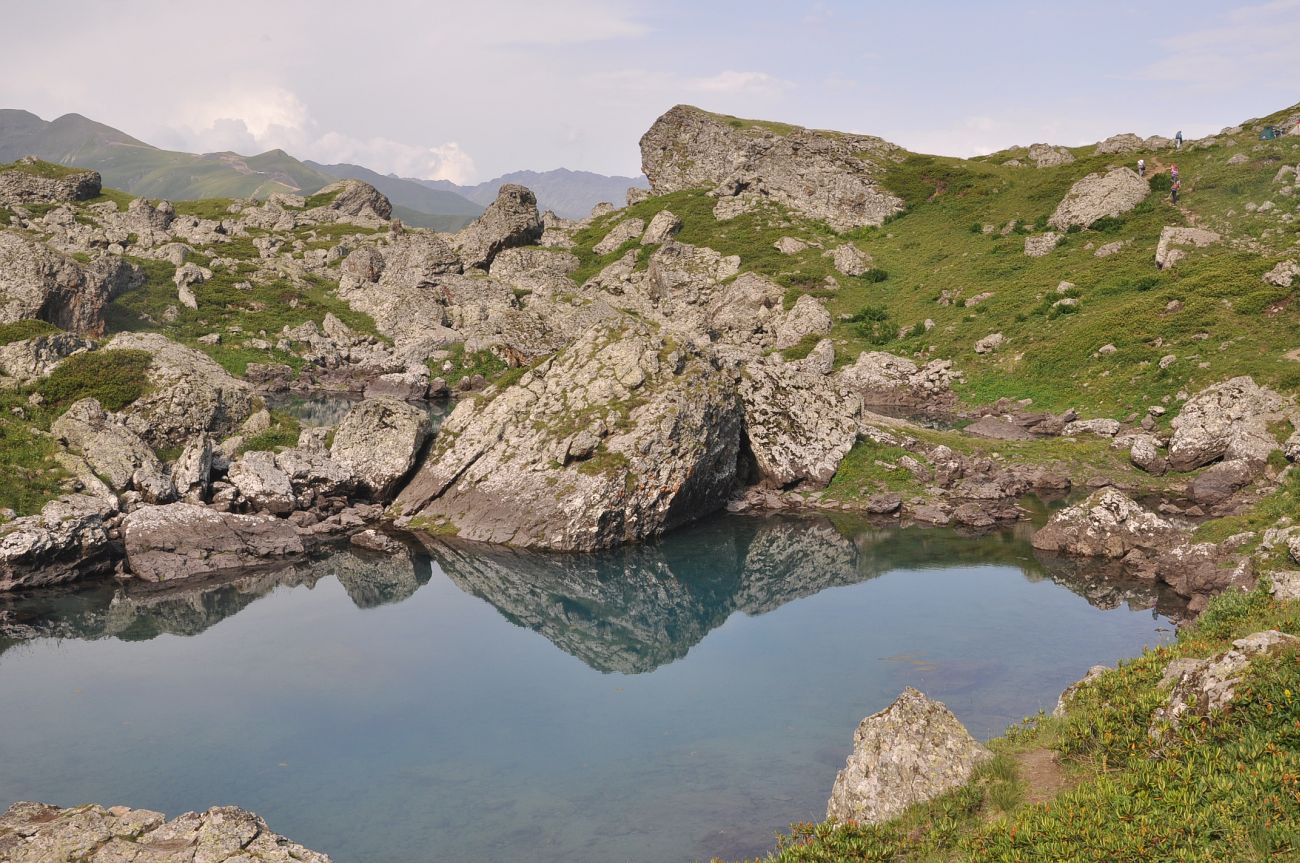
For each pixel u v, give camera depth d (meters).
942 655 25.34
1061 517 36.03
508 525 39.22
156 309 82.50
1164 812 11.65
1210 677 13.75
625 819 17.34
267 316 87.81
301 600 32.28
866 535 38.94
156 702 23.48
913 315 80.62
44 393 45.03
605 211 139.62
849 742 20.39
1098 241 79.44
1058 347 61.88
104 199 125.00
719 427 42.44
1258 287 56.75
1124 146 103.25
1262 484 38.19
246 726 22.02
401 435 43.97
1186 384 50.97
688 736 21.16
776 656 26.09
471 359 83.50
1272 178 76.44
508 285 105.06
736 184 121.75
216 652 27.27
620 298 100.19
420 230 133.62
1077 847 11.44
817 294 89.88
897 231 103.75
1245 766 11.84
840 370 72.06
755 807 17.62
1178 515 38.12
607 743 20.88
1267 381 47.06
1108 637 26.27
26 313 65.12
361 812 17.86
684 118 136.00
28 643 27.94
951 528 39.56
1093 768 13.91
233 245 108.94
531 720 22.31
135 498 37.50
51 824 14.88
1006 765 14.49
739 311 87.12
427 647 27.91
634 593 33.34
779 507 43.50
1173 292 60.53
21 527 32.31
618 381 42.53
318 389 75.94
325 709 23.06
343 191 140.12
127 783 19.09
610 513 37.97
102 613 30.69
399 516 41.88
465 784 19.00
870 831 13.56
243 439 46.34
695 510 41.97
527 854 16.20
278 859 14.13
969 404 61.59
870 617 29.06
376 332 90.81
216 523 36.41
